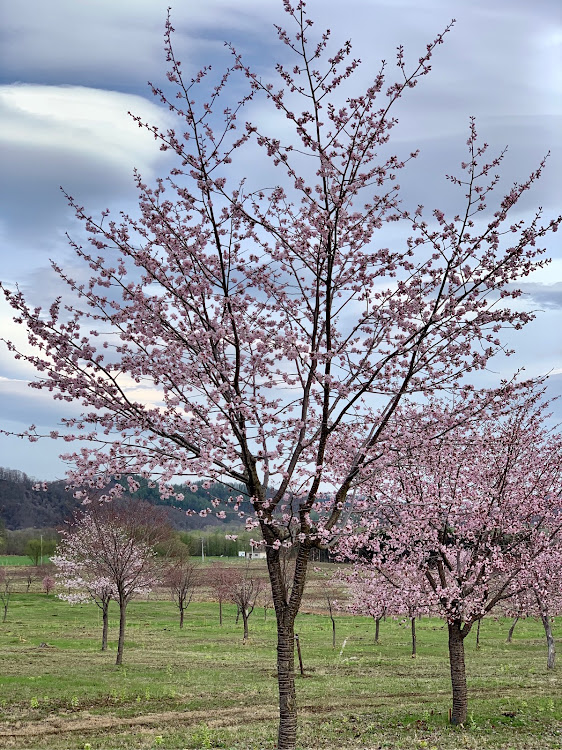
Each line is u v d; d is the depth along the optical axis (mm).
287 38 12047
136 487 12539
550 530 20516
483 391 13773
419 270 13328
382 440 13352
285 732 11844
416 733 17844
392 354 12758
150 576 43094
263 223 13148
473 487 19188
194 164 12789
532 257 12508
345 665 35375
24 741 18109
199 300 13320
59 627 54406
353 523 14641
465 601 18438
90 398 12484
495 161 12523
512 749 15539
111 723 20531
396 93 12305
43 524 104438
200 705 23438
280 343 13461
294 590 12461
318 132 12445
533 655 39344
